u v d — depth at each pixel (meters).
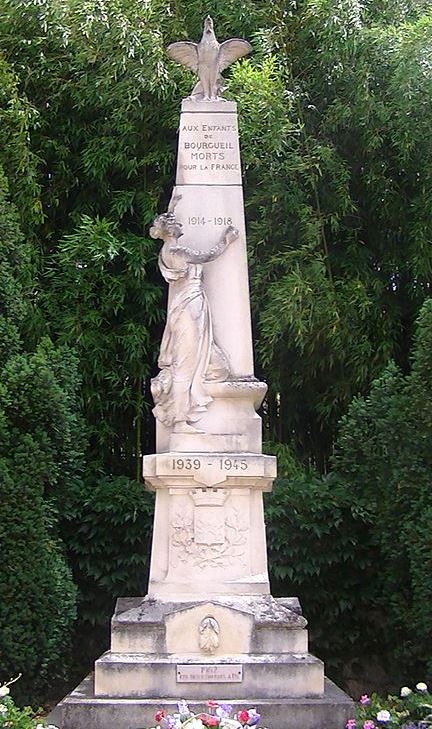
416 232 10.31
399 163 10.55
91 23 10.14
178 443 7.32
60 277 10.35
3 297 9.02
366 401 9.67
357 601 9.71
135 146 10.62
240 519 7.21
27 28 10.53
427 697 6.93
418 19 10.88
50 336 10.30
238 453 7.28
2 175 9.42
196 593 7.05
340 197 10.43
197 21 10.88
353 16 10.39
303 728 6.26
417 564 8.10
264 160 10.44
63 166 10.80
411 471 8.48
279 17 10.89
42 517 8.09
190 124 7.82
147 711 6.26
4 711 6.46
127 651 6.69
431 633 8.16
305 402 11.16
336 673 9.87
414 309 10.90
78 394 10.26
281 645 6.73
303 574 9.51
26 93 10.71
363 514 9.20
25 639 7.84
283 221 10.68
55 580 8.08
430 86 10.03
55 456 8.62
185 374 7.40
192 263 7.50
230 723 5.64
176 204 7.72
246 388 7.37
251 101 10.05
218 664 6.55
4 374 8.47
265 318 10.05
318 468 11.19
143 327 10.32
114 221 10.59
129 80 10.27
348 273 10.59
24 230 10.35
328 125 10.69
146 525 9.62
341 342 10.31
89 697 6.47
